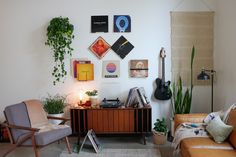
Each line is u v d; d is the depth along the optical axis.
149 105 3.72
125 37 4.00
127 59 4.03
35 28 4.00
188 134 2.85
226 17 3.61
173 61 4.03
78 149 3.50
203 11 3.98
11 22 4.00
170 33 4.00
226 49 3.64
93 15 3.97
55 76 4.04
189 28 4.00
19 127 2.92
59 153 3.40
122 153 3.35
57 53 3.90
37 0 3.96
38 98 4.09
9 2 3.97
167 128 3.92
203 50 4.02
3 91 4.09
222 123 2.71
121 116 3.66
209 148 2.47
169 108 4.08
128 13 3.98
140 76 4.03
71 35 3.95
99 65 4.04
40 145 2.88
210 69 4.05
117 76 4.04
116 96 4.07
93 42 4.01
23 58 4.05
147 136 4.02
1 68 4.07
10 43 4.03
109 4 3.96
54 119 3.62
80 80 3.99
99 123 3.67
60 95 4.08
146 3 3.96
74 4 3.96
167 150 3.44
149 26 3.99
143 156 3.24
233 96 3.45
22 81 4.08
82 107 3.71
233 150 2.42
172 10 3.98
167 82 3.99
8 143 3.82
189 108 3.83
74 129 3.69
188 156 2.38
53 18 3.90
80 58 4.03
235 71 3.38
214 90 4.07
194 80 4.05
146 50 4.02
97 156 3.27
